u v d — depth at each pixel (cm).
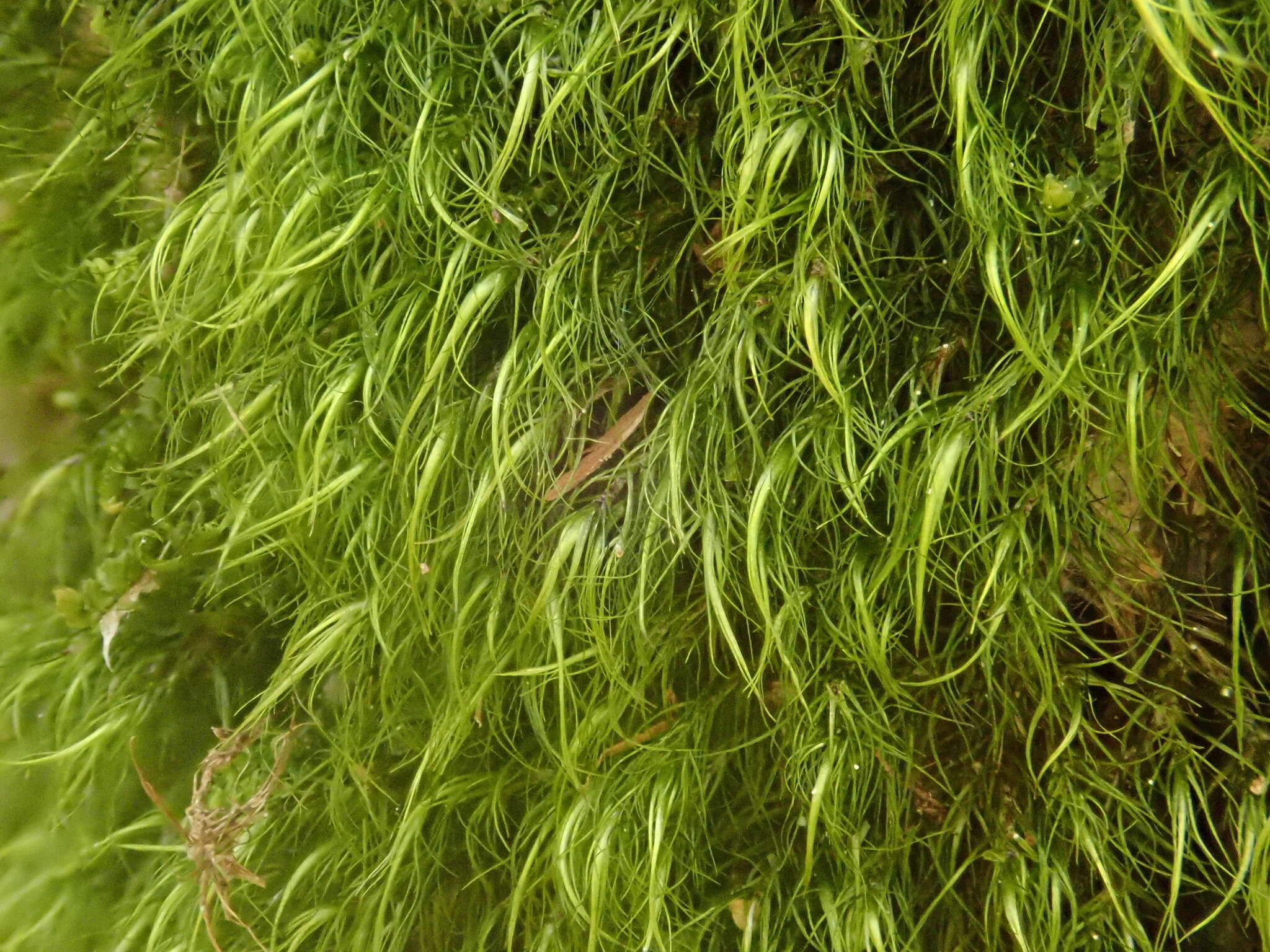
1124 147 9
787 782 10
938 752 10
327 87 10
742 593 10
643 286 10
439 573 10
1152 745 10
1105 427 9
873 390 10
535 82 9
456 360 10
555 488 10
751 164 9
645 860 10
